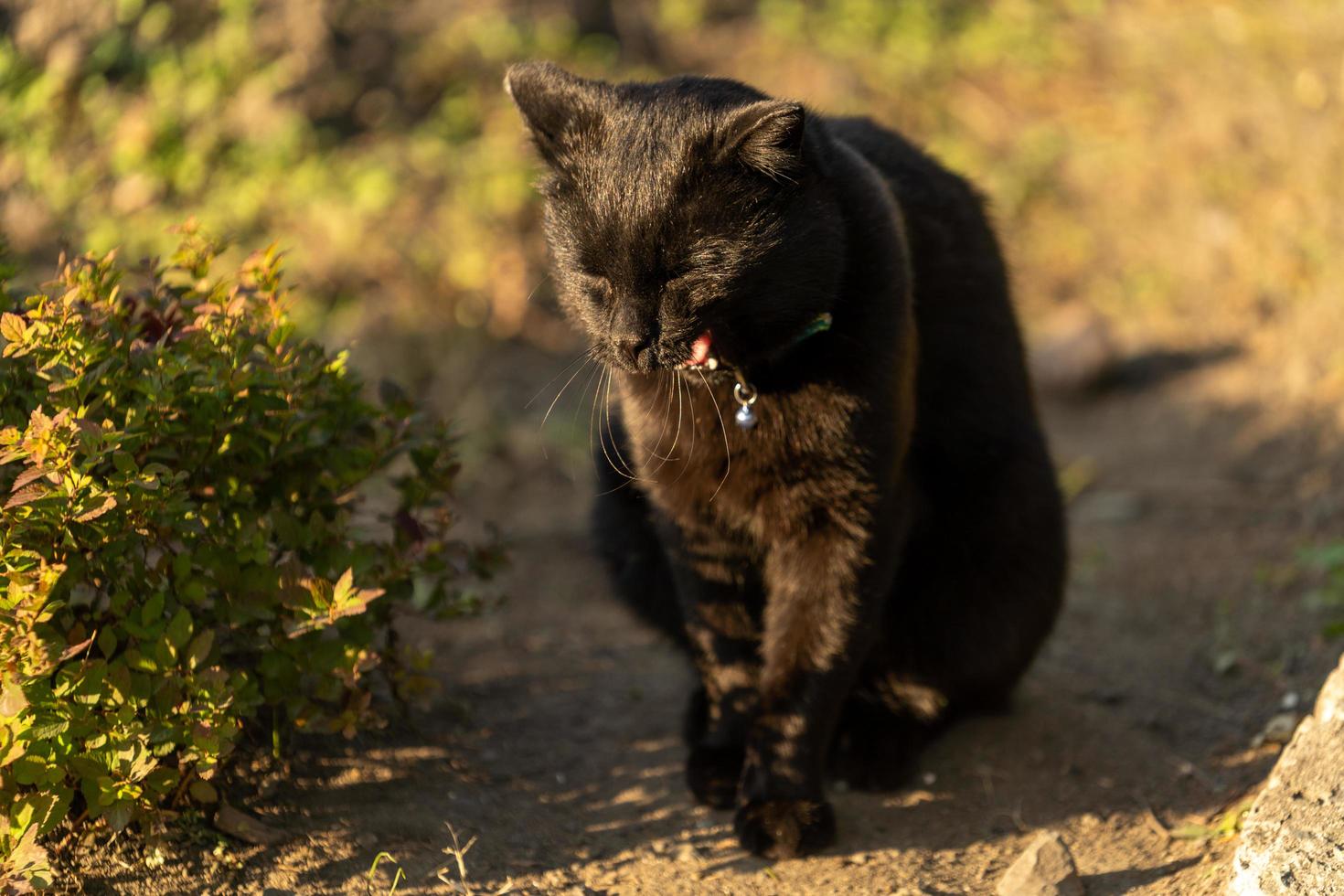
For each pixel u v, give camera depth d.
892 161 3.14
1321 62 5.46
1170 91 6.32
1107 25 6.96
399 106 6.39
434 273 5.79
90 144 5.52
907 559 3.19
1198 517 4.58
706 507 2.83
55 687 2.23
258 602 2.45
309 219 5.75
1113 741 3.17
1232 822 2.65
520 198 6.00
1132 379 5.72
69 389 2.23
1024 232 6.53
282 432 2.55
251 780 2.64
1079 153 6.73
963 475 3.14
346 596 2.39
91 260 2.55
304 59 6.15
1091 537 4.56
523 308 5.82
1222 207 5.90
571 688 3.47
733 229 2.49
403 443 2.80
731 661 2.97
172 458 2.41
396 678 2.90
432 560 2.83
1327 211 5.34
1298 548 4.14
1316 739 2.36
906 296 2.75
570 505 4.99
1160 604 4.01
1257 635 3.69
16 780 2.14
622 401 2.92
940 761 3.11
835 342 2.62
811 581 2.78
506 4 6.90
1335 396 4.93
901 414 2.72
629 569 3.33
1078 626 3.90
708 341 2.54
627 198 2.49
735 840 2.75
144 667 2.28
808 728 2.77
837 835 2.78
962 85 7.29
